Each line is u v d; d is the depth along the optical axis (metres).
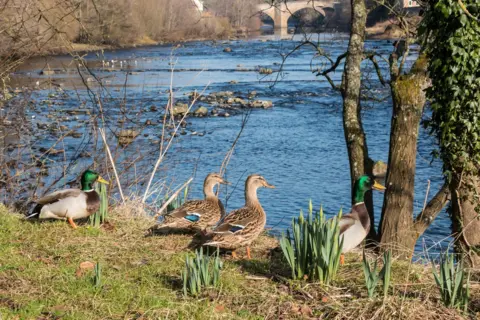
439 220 15.15
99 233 8.46
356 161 10.49
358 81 10.70
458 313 5.90
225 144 25.00
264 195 18.33
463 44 8.34
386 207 9.59
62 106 27.66
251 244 8.34
